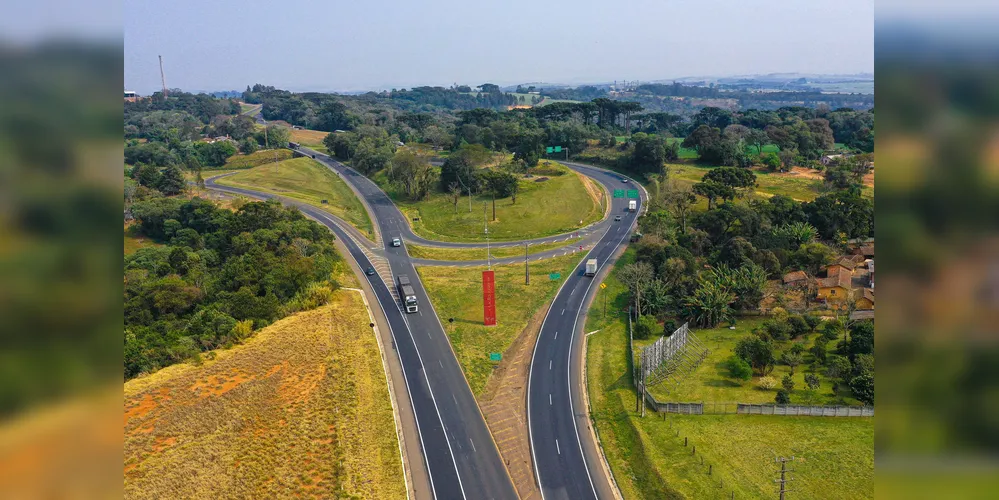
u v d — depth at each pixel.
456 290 108.88
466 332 93.06
